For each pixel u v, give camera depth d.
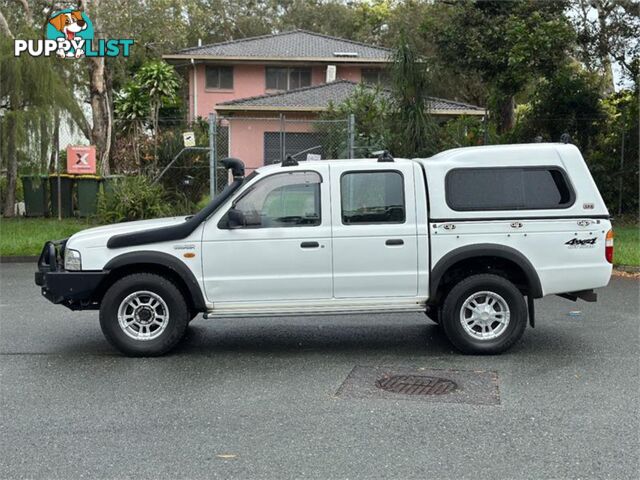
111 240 7.51
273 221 7.55
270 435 5.32
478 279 7.57
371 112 17.50
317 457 4.90
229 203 7.55
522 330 7.64
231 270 7.51
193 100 33.62
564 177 7.68
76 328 9.09
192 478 4.58
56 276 7.46
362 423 5.57
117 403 6.09
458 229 7.55
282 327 9.23
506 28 20.19
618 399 6.14
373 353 7.82
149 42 30.62
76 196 21.34
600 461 4.82
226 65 33.38
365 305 7.62
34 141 20.95
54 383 6.69
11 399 6.21
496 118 24.17
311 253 7.51
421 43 27.34
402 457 4.89
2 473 4.67
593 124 20.39
